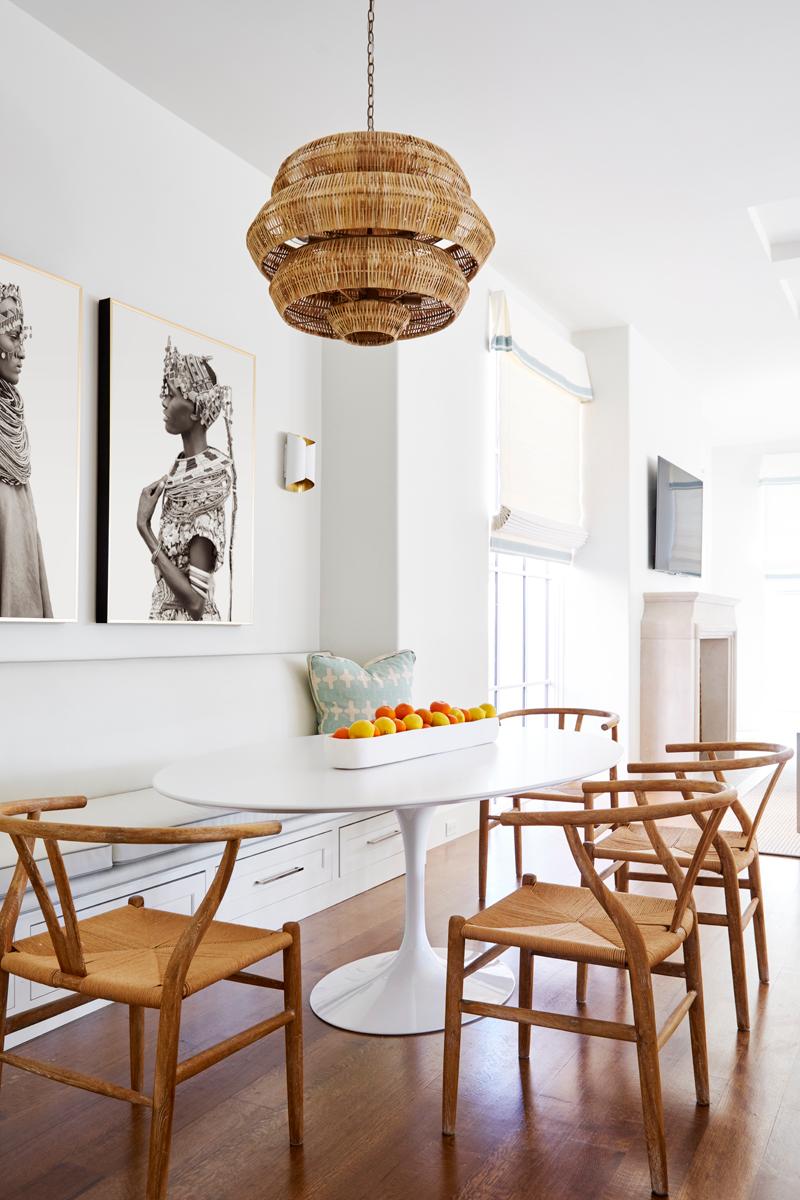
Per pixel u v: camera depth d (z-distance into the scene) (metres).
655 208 4.81
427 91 3.67
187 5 3.11
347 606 4.55
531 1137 2.06
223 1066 2.40
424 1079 2.33
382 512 4.47
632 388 6.91
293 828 3.45
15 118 3.10
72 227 3.31
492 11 3.18
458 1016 2.07
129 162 3.56
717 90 3.69
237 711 3.79
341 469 4.59
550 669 6.85
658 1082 1.86
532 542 6.16
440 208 2.14
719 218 4.94
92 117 3.40
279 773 2.45
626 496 6.80
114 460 3.39
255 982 2.04
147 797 3.23
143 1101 1.70
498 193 4.63
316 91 3.65
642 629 7.02
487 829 3.79
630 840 3.03
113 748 3.29
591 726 6.83
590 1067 2.39
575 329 6.96
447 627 4.87
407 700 4.20
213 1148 2.01
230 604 3.96
